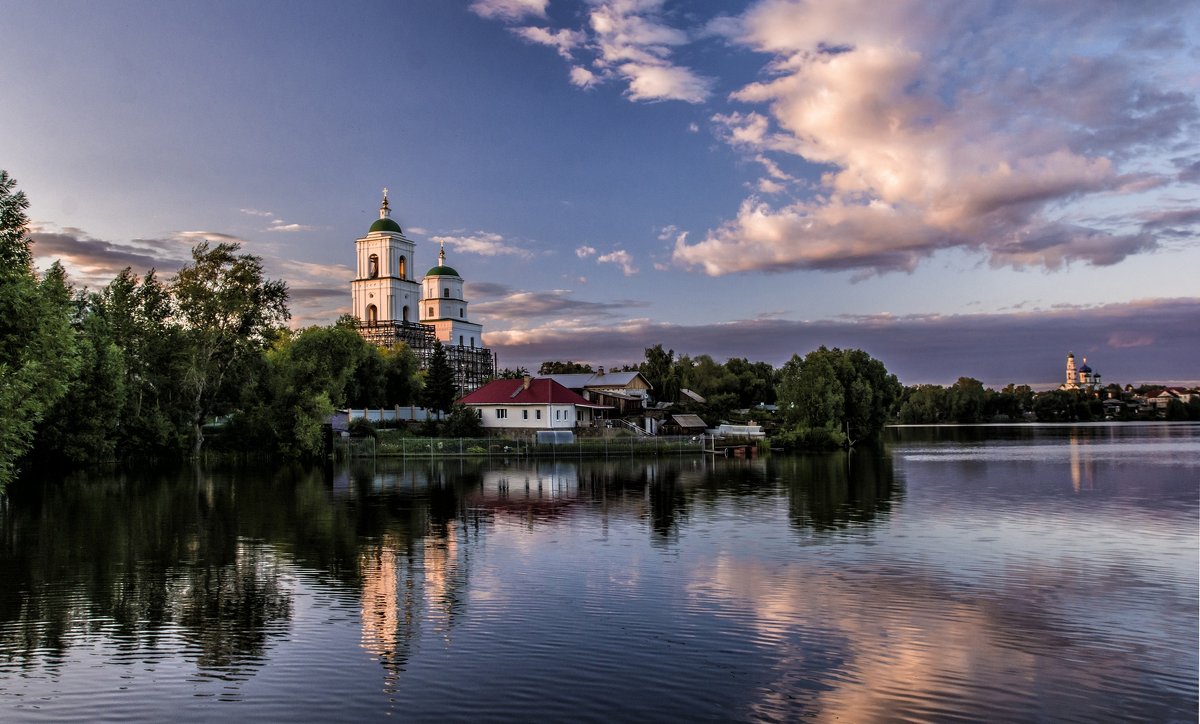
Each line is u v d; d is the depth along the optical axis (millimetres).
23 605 23047
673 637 19578
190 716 15070
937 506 42906
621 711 15180
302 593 24266
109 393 67500
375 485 56250
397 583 25469
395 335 161125
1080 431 171875
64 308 49406
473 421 93312
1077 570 26781
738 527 36000
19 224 35219
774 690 16188
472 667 17562
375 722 14750
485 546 31703
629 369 142500
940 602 22703
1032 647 18797
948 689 16250
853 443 108250
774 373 177500
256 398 84000
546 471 67938
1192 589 24078
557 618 21266
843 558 28875
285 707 15453
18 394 33500
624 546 31453
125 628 20703
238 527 36906
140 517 40344
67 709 15422
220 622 21188
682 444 86688
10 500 47812
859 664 17672
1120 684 16516
